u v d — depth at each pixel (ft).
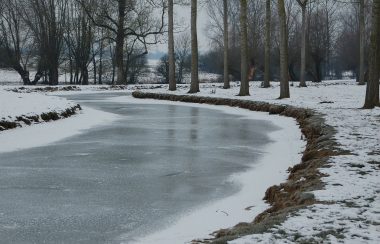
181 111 75.41
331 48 256.93
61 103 70.85
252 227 16.03
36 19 201.46
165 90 123.95
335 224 15.84
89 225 20.15
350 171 23.56
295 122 57.00
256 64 229.86
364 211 17.24
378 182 21.33
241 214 21.70
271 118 63.57
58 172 30.60
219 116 67.26
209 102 90.63
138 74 246.06
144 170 31.42
